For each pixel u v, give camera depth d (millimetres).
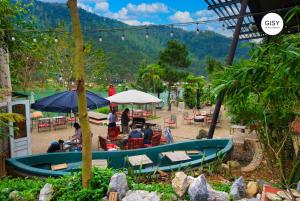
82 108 4281
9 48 9836
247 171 7004
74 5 4023
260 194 4648
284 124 4984
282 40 3945
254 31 10227
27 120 8992
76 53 4109
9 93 8719
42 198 4562
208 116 16094
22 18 10422
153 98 12898
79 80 4129
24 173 6363
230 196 4523
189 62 28297
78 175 4855
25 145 8969
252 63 3604
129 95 12773
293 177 5180
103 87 39656
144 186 4895
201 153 8930
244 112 5531
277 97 3938
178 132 14258
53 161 7660
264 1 9000
